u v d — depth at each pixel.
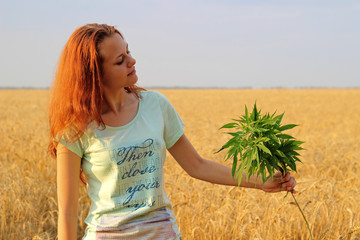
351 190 4.61
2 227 4.17
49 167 6.31
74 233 1.58
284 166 1.70
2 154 7.39
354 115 19.89
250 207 3.91
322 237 3.42
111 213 1.63
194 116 19.19
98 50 1.53
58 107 1.57
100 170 1.61
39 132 10.62
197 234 3.65
